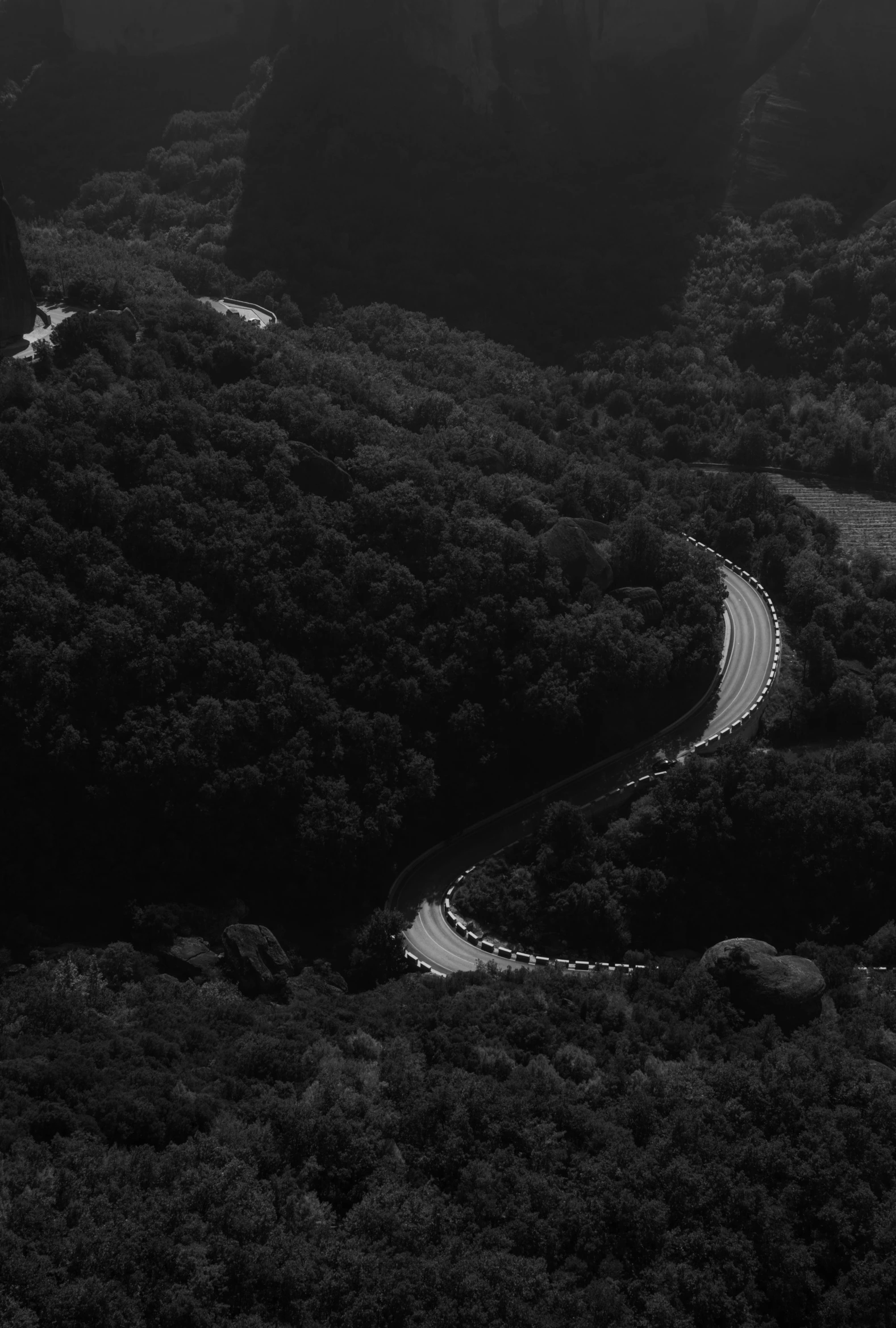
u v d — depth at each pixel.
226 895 149.38
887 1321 106.94
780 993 134.00
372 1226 105.00
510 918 152.12
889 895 156.25
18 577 155.00
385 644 164.75
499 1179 110.88
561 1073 122.75
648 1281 106.38
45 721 149.00
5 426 163.12
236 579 163.50
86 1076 112.69
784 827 156.50
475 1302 100.94
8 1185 101.00
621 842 158.00
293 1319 99.75
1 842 147.00
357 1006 132.50
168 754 148.88
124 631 153.12
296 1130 110.69
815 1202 114.00
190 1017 126.81
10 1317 93.12
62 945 140.88
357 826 152.62
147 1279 98.75
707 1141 115.38
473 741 162.75
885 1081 123.56
